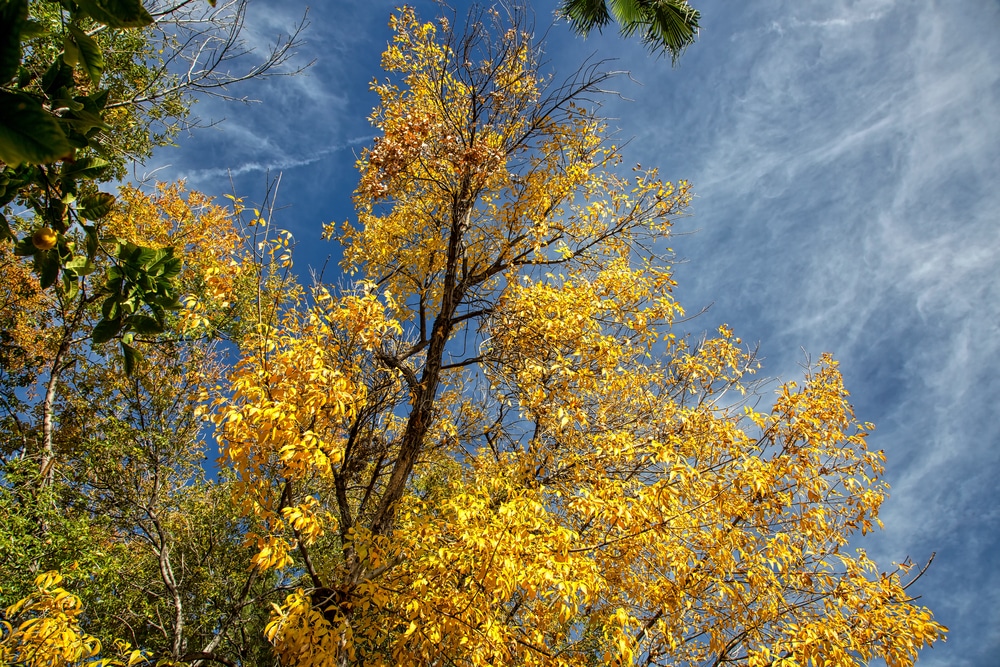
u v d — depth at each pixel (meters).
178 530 9.06
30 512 6.62
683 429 6.05
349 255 7.21
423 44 6.58
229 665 5.41
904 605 5.16
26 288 8.97
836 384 6.43
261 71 4.77
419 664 4.70
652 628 5.28
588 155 7.11
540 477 6.15
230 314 6.93
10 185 2.08
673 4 6.64
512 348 6.37
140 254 2.28
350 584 4.99
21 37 1.26
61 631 3.91
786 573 5.61
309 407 4.31
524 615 5.52
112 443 8.22
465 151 6.05
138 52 6.56
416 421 6.42
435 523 5.09
